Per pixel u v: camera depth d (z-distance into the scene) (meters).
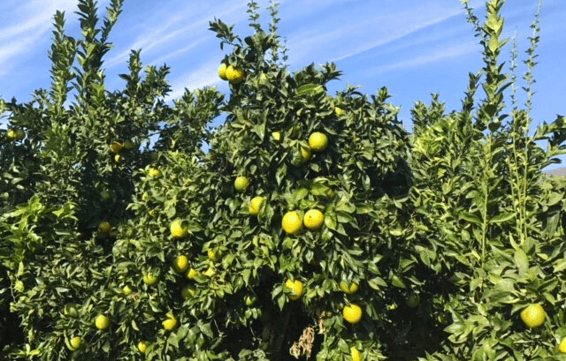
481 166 4.72
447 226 5.10
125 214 7.08
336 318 4.59
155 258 5.33
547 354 3.68
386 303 5.55
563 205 4.02
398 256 4.98
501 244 4.55
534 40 4.36
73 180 6.90
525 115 4.44
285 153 4.48
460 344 4.78
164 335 5.57
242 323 5.31
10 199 7.55
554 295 3.77
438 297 5.46
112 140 7.13
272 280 5.52
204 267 5.27
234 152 4.70
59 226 6.38
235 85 5.37
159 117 7.98
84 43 7.58
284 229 4.41
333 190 4.50
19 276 6.13
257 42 5.25
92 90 7.42
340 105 4.93
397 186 5.51
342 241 4.34
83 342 5.80
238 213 4.94
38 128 7.79
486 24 4.42
